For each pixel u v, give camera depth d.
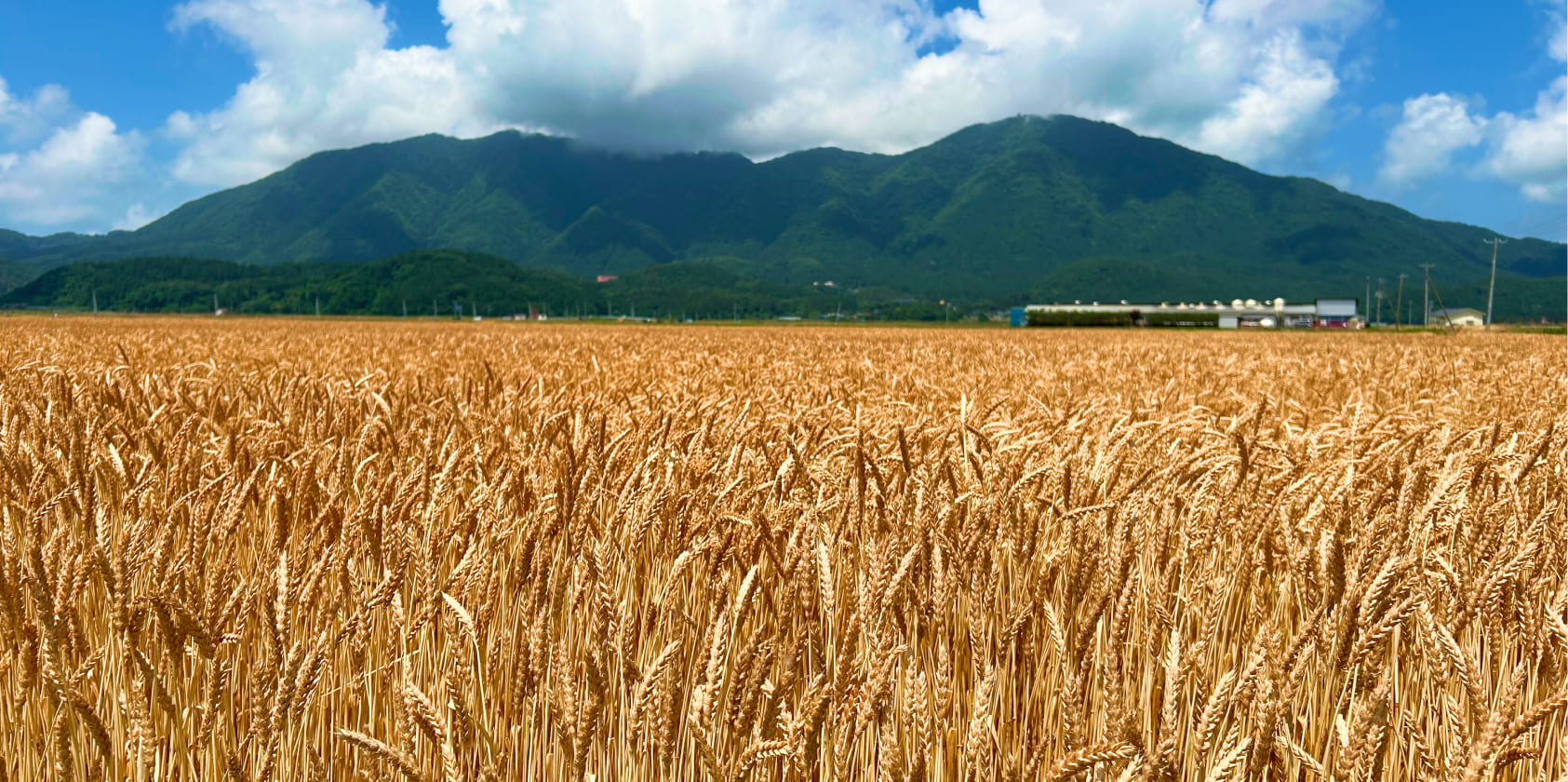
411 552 2.66
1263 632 2.24
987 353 20.84
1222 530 3.25
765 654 2.09
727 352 18.48
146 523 2.52
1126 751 1.55
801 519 2.70
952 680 2.69
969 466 3.40
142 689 2.31
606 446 3.35
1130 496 3.16
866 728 2.30
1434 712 2.59
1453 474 3.14
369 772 2.13
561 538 2.80
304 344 21.73
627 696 2.41
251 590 2.52
